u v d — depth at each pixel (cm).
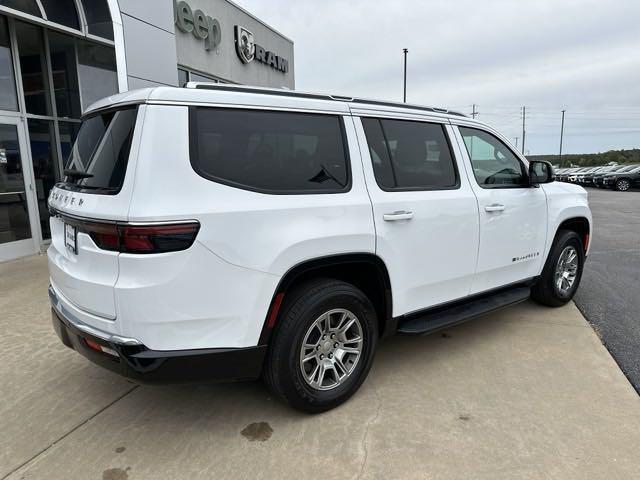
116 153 243
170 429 283
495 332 429
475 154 389
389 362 370
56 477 242
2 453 261
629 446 262
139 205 224
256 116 268
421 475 240
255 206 253
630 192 2475
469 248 367
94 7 778
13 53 745
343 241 284
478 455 255
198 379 249
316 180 285
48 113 821
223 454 259
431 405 306
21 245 760
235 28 1353
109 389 331
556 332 428
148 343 232
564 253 476
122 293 227
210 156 248
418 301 341
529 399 312
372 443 266
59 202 285
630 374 347
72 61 847
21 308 493
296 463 250
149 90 241
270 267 255
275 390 279
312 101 293
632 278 616
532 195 426
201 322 241
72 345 277
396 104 345
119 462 253
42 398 319
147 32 870
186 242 230
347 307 295
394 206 313
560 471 242
